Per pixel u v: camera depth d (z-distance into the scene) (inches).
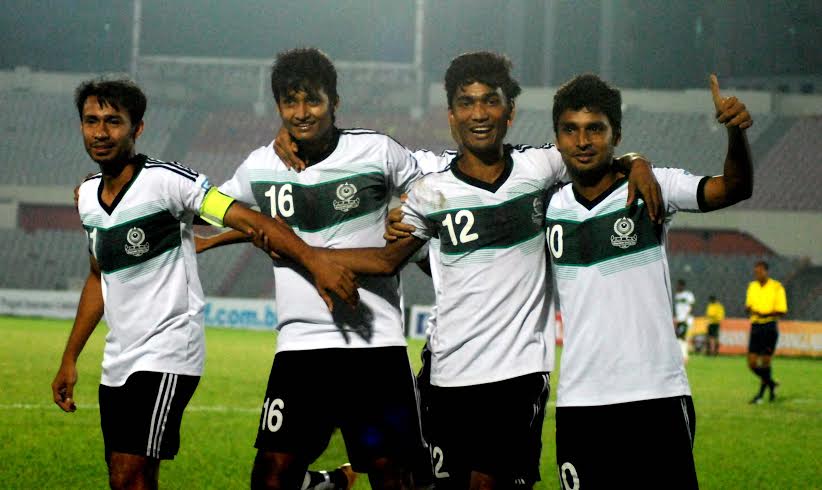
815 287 3016.7
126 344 404.2
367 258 406.6
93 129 397.4
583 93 372.8
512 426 410.0
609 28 4018.2
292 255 398.9
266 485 403.2
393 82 3735.2
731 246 3233.3
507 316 409.4
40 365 1359.5
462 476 423.8
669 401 367.9
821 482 701.3
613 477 372.8
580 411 376.5
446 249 415.2
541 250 415.2
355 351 414.6
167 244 408.2
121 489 391.5
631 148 3619.6
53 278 3181.6
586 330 379.6
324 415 415.2
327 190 419.8
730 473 732.0
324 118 410.9
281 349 420.2
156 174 403.2
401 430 416.8
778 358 2471.7
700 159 3567.9
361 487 624.4
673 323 378.3
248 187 431.5
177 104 3909.9
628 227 375.9
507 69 407.5
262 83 3794.3
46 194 3479.3
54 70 3986.2
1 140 3649.1
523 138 3681.1
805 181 3356.3
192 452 734.5
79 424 845.2
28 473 629.3
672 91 3806.6
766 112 3720.5
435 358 428.1
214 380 1278.3
